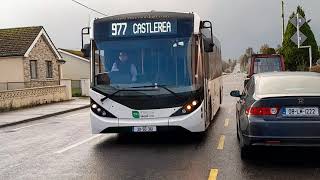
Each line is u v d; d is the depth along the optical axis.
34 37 34.84
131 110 10.45
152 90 10.42
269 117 7.97
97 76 10.75
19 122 18.62
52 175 7.91
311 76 8.99
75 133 13.73
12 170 8.49
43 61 36.38
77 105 27.33
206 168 8.07
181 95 10.36
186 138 11.55
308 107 7.89
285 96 7.93
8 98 24.59
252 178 7.28
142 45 10.73
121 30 10.84
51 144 11.66
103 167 8.41
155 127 10.35
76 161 9.09
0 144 12.23
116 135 12.59
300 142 7.83
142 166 8.37
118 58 10.75
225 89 39.41
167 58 10.62
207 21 11.16
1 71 33.75
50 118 20.45
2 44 34.53
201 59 10.79
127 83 10.58
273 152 9.41
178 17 10.77
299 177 7.30
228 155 9.21
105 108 10.59
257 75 9.50
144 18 10.80
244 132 8.40
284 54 43.66
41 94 28.50
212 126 13.80
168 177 7.46
